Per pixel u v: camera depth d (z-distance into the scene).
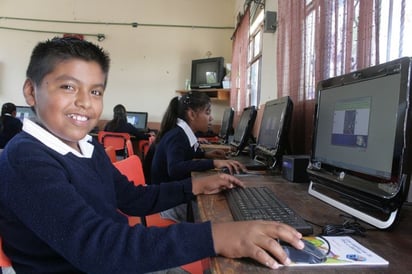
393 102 0.81
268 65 3.26
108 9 6.05
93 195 0.81
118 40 6.09
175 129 2.10
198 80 5.69
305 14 1.97
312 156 1.24
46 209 0.61
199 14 6.10
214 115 6.08
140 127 5.87
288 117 1.69
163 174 2.04
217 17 6.10
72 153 0.80
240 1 5.25
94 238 0.60
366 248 0.70
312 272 0.58
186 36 6.12
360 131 0.94
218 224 0.66
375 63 1.23
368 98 0.92
